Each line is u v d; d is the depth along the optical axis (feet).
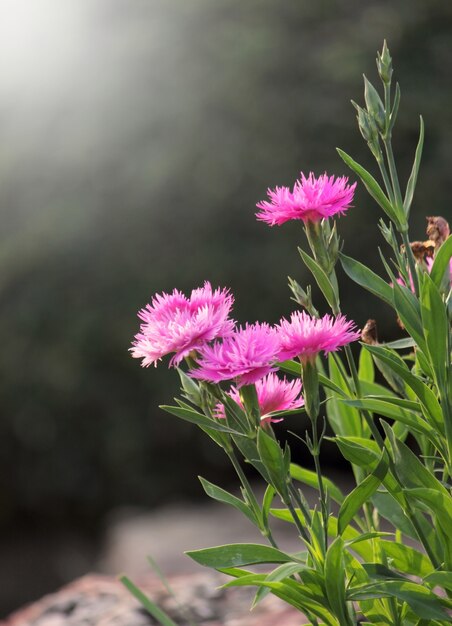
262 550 4.38
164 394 30.99
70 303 30.55
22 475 33.12
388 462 4.37
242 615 8.46
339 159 29.35
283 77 29.58
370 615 4.82
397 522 4.94
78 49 31.32
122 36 30.60
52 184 31.37
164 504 32.32
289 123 29.37
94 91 30.78
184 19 30.25
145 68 30.40
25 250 30.58
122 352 30.48
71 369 30.76
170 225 30.01
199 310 4.13
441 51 29.66
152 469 32.24
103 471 32.50
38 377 31.12
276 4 30.04
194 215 29.86
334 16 30.25
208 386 4.18
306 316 4.18
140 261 30.14
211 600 8.98
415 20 29.81
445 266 4.32
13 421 31.89
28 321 30.78
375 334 4.82
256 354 3.99
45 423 31.94
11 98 32.01
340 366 4.75
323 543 4.27
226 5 30.07
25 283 30.99
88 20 31.48
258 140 29.50
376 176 29.25
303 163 29.45
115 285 30.37
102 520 33.06
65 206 30.71
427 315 4.13
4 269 30.81
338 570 4.14
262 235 29.55
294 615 8.17
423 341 4.27
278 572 4.10
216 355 4.03
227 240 29.71
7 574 31.50
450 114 29.19
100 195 30.53
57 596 9.48
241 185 29.66
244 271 29.25
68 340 30.53
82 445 32.32
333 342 4.05
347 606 4.40
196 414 4.18
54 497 33.30
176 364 4.05
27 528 33.65
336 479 29.89
